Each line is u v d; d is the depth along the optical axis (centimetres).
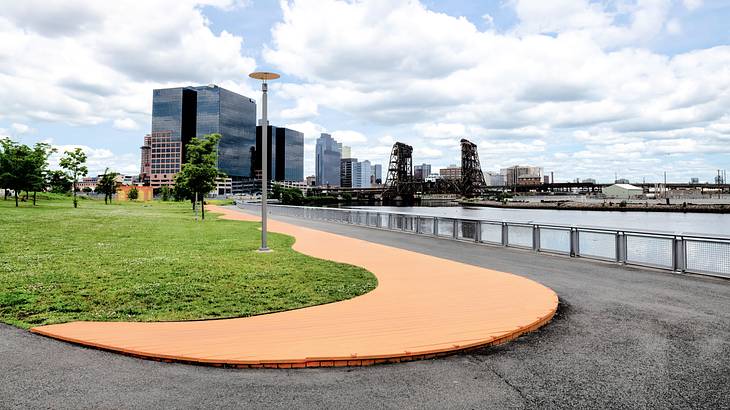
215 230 2645
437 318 726
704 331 671
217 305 823
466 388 477
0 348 595
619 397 455
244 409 427
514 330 655
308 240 2044
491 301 843
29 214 3947
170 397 453
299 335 640
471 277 1099
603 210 15312
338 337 629
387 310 780
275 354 559
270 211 5681
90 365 538
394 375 514
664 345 611
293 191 19462
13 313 764
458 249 1742
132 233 2392
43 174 5788
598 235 1430
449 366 541
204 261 1373
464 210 15050
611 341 630
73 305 820
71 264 1299
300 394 462
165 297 884
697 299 882
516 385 485
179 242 1952
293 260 1396
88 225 2906
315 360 541
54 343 618
